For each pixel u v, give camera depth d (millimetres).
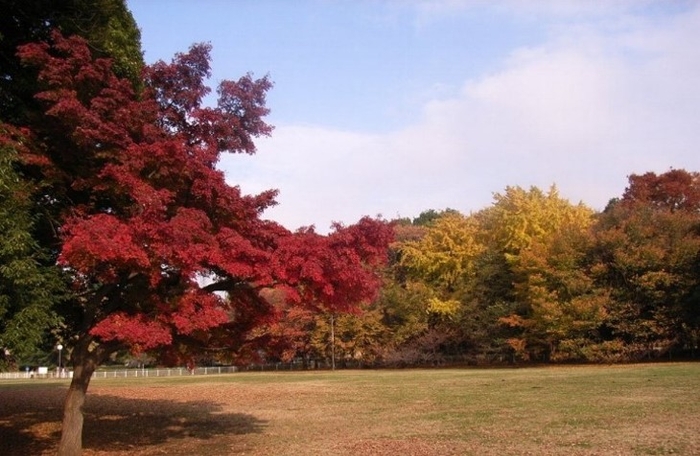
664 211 51844
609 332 51031
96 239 9156
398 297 64812
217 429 17828
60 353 77375
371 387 33938
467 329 58562
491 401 23281
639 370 37781
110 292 11922
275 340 13695
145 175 11203
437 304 61469
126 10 14898
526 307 53969
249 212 11789
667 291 47125
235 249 10609
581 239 50844
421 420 18562
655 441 13250
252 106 12648
